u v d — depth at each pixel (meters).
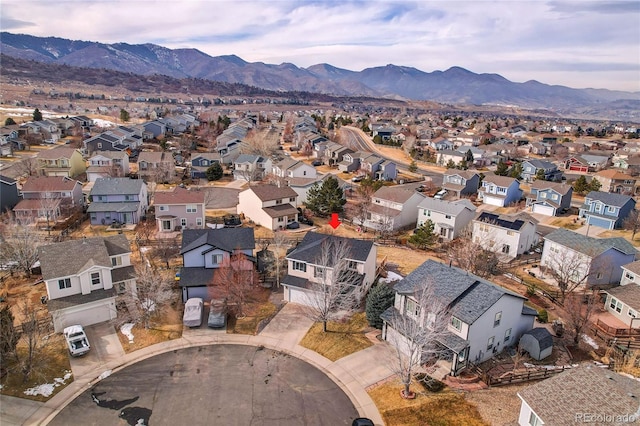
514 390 27.91
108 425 24.67
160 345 32.59
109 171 80.75
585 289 44.53
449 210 60.44
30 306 36.00
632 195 84.06
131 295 36.81
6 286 39.31
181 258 47.62
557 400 21.92
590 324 35.16
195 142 120.88
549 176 96.75
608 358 31.61
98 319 35.09
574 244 47.09
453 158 115.62
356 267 40.09
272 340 33.72
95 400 26.66
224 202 73.56
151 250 49.72
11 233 46.69
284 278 40.06
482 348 30.69
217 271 39.97
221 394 27.45
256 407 26.38
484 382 28.66
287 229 60.94
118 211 59.41
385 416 25.89
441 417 25.56
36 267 42.50
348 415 25.98
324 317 34.41
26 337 31.97
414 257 52.12
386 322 33.12
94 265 35.12
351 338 34.00
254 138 110.69
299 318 36.97
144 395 27.20
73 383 28.11
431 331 28.19
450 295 31.27
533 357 31.58
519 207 77.81
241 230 45.81
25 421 24.80
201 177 89.88
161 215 58.06
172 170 86.00
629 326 36.72
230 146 110.62
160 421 25.03
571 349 33.09
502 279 46.50
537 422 22.23
